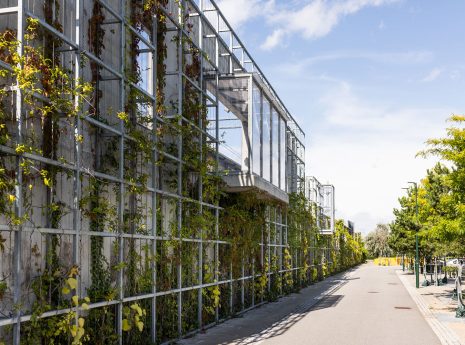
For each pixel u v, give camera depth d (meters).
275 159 20.59
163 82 12.91
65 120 9.23
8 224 7.18
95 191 9.85
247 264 19.20
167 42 13.92
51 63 8.76
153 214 11.76
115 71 10.30
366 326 15.09
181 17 13.84
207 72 16.53
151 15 12.27
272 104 20.14
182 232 13.15
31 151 7.43
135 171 11.31
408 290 29.06
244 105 16.94
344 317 17.27
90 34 10.27
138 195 11.76
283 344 12.08
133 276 10.82
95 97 10.26
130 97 11.11
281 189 21.44
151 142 11.61
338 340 12.65
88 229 9.68
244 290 19.28
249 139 16.81
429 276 43.56
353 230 88.12
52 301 8.60
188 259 13.45
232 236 17.19
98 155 10.25
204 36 16.31
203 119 15.01
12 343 7.61
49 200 8.71
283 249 26.56
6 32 7.61
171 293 12.56
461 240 17.84
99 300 9.74
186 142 13.86
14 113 7.49
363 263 95.12
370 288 30.89
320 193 41.84
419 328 14.63
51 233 8.41
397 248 41.00
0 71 7.12
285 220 26.61
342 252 57.56
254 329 14.49
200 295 14.23
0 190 7.14
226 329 14.48
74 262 8.55
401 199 40.84
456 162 16.59
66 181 9.23
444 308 19.83
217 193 15.53
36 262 8.41
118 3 11.30
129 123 10.57
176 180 13.62
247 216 18.59
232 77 16.88
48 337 8.12
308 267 33.59
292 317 17.23
